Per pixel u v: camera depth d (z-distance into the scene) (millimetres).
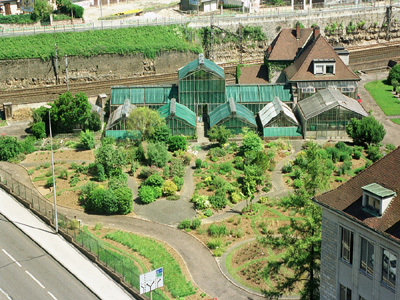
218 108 112625
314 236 60094
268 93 116250
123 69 142500
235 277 70312
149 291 61562
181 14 169500
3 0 155750
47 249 73000
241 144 104938
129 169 95812
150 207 85562
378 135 102625
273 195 88562
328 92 111812
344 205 49812
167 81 136625
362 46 169250
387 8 174250
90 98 126250
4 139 100938
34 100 122000
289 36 127875
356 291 49156
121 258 71688
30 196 85438
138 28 151500
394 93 133250
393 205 46875
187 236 78500
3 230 77312
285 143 104625
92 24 152625
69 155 101250
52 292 64938
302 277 68250
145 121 104000
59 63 136000
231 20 158750
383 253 46219
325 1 186500
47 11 152125
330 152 99375
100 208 83438
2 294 64062
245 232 79375
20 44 137250
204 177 93625
